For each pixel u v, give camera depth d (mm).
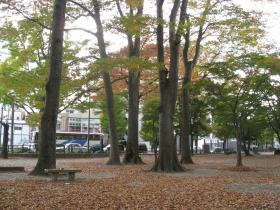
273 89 26984
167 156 23953
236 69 24781
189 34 30594
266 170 25875
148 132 48688
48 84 19641
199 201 11711
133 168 26359
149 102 44719
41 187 14555
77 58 28641
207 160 41344
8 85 29953
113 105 31703
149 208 10531
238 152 27438
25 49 31656
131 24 23031
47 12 27484
